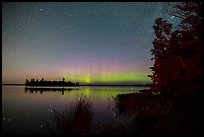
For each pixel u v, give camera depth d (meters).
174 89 9.16
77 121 8.51
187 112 7.36
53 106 21.77
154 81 9.81
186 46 8.17
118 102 20.27
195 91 7.73
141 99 15.05
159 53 9.88
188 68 8.11
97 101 23.97
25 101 26.97
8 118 15.27
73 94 41.72
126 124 10.20
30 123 13.06
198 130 6.45
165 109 8.72
